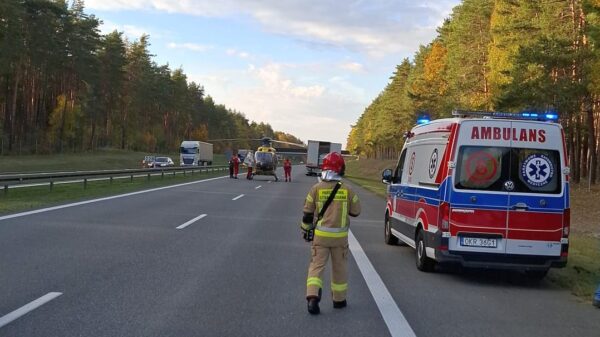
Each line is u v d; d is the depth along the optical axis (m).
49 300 6.45
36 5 65.00
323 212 6.61
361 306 6.84
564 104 27.69
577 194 30.20
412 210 10.23
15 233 10.98
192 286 7.46
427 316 6.54
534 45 28.70
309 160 64.38
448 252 8.54
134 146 105.31
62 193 20.30
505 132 8.65
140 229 12.41
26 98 75.69
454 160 8.62
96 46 74.50
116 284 7.37
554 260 8.55
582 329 6.28
